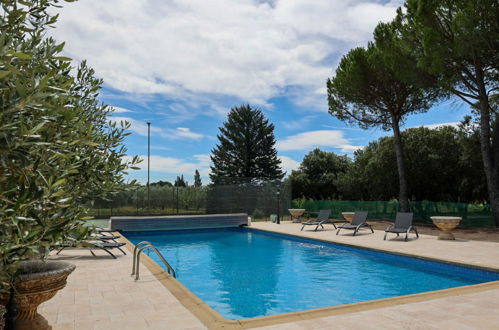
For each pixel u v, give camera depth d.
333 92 21.45
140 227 16.53
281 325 4.18
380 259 10.21
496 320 4.37
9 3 2.27
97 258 8.71
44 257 2.54
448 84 14.88
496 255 8.98
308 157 40.16
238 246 13.29
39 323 3.53
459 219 11.89
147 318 4.44
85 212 3.16
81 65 4.05
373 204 20.25
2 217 1.88
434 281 7.80
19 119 1.96
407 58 16.27
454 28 13.46
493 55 13.91
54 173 2.19
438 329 4.07
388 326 4.15
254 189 22.83
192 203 23.69
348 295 6.79
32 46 2.59
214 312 4.65
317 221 16.05
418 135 25.38
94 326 4.17
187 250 12.42
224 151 41.06
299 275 8.47
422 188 25.33
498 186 15.22
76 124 2.42
